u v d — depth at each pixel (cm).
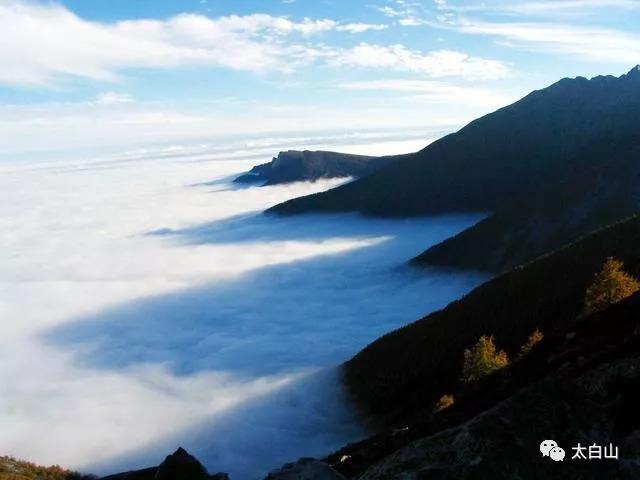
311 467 1734
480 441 1541
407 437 3297
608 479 1445
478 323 8200
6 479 4241
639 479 1449
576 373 2555
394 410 7688
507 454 1505
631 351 2339
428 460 1554
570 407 1606
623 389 1825
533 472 1470
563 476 1458
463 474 1490
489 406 3312
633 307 3381
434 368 7856
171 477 2336
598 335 3350
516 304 8094
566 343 3634
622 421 1608
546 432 1545
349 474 3019
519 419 1572
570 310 7194
